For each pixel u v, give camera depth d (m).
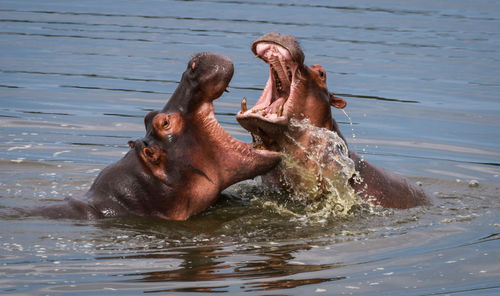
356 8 61.16
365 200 21.20
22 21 50.41
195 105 19.16
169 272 15.68
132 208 19.52
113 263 16.14
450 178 24.67
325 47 44.75
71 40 45.09
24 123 29.48
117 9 56.84
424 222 19.78
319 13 57.59
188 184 19.41
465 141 28.89
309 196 21.22
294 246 17.58
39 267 15.78
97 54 41.84
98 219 19.16
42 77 36.66
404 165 26.03
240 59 40.81
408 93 35.69
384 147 28.12
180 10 56.91
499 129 30.41
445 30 52.22
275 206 20.84
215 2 61.75
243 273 15.65
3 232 17.94
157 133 19.25
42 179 23.19
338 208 20.64
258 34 47.41
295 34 48.12
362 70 39.75
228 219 19.61
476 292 14.88
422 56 43.66
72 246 17.20
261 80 37.00
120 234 18.16
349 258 16.75
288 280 15.31
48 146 26.81
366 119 31.69
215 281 15.13
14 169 24.12
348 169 20.97
